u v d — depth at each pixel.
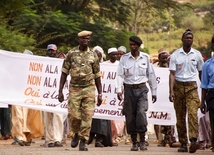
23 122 20.94
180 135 18.52
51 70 20.50
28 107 20.33
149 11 55.12
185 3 54.66
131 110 18.55
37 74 20.47
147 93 19.22
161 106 21.25
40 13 43.88
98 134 20.23
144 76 18.61
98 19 45.59
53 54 21.61
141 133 18.50
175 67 18.33
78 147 19.36
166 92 21.23
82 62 17.67
